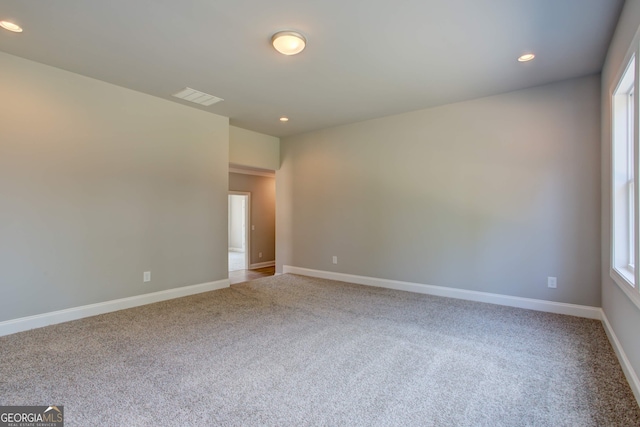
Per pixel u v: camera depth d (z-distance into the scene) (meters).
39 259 3.04
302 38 2.54
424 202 4.32
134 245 3.73
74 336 2.80
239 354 2.45
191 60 2.95
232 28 2.43
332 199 5.28
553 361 2.33
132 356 2.41
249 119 4.79
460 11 2.20
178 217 4.15
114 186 3.55
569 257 3.36
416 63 2.98
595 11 2.19
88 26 2.41
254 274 7.04
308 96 3.85
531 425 1.64
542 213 3.50
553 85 3.42
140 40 2.61
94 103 3.39
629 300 2.07
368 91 3.66
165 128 4.00
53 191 3.13
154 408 1.77
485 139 3.84
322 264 5.43
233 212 11.84
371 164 4.82
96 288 3.42
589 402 1.83
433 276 4.26
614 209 2.54
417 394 1.92
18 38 2.58
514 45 2.65
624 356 2.18
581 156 3.29
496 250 3.78
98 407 1.78
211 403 1.82
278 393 1.93
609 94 2.70
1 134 2.84
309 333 2.88
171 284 4.09
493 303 3.80
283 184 5.96
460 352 2.49
